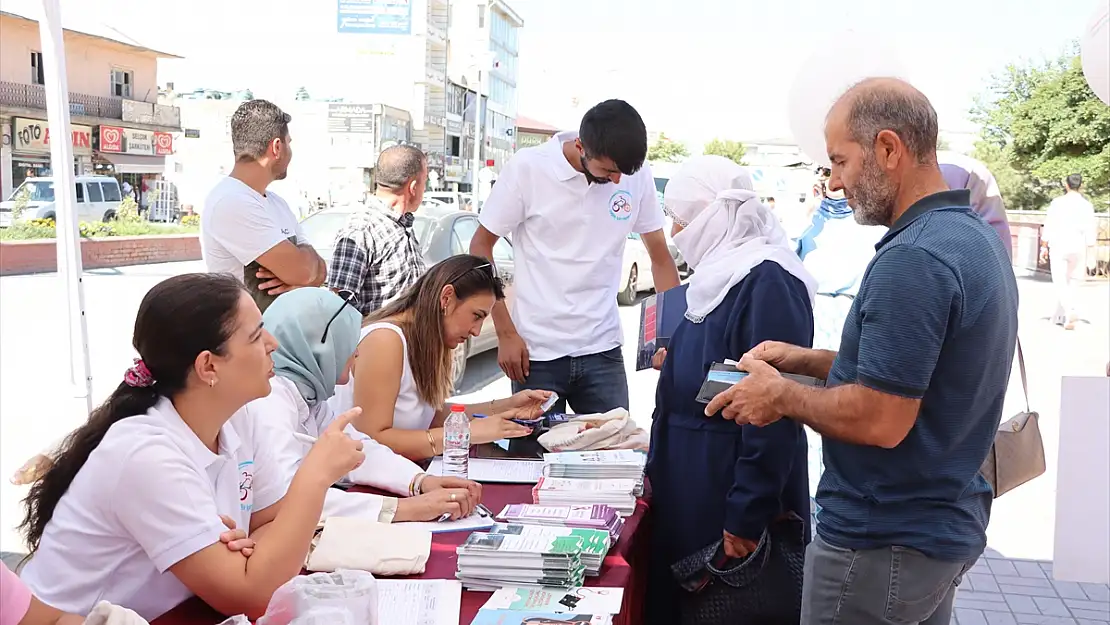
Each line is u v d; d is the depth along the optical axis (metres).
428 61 41.69
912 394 1.83
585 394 3.90
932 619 2.18
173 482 1.84
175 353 1.87
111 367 8.88
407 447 2.97
